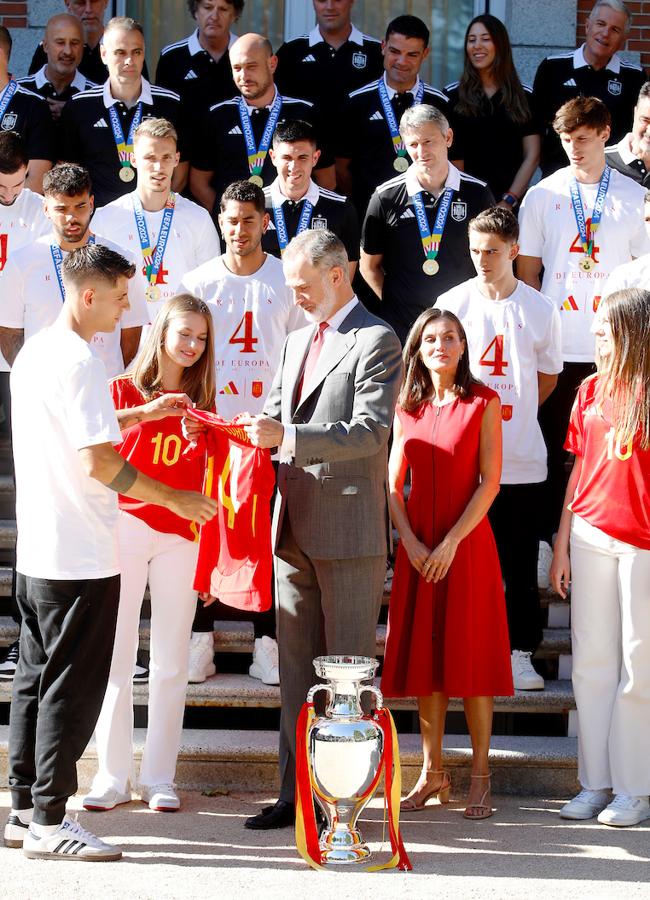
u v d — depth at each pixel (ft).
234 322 22.16
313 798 18.20
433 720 19.66
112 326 17.22
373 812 19.56
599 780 19.58
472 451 19.27
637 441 19.06
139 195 24.40
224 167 27.35
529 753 20.54
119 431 16.57
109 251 17.08
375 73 30.01
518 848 17.87
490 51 28.02
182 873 16.55
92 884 16.06
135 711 22.00
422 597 19.11
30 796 17.47
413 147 24.34
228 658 23.13
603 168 24.89
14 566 23.04
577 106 24.35
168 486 17.58
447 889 16.12
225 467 18.34
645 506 18.99
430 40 34.55
